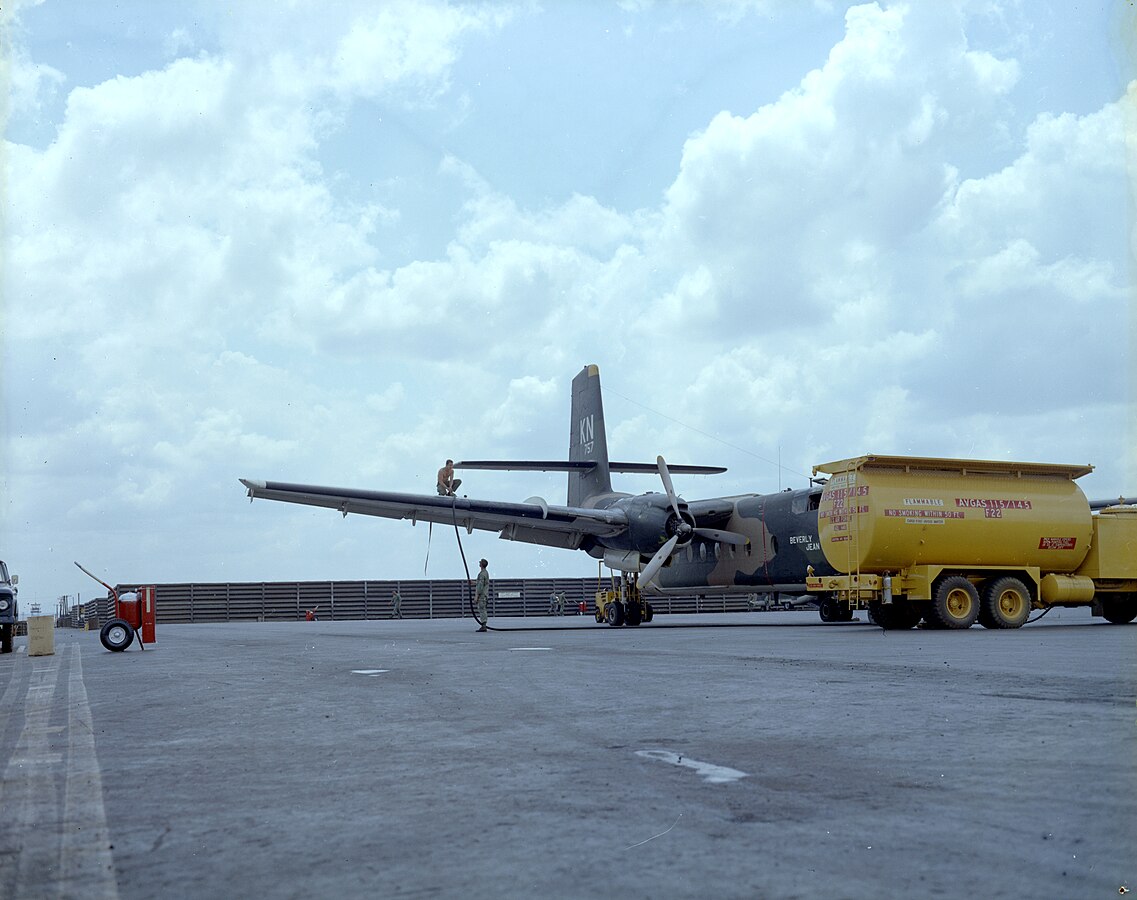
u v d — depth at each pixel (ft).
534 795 13.93
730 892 9.50
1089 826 11.43
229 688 30.40
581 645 51.19
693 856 10.71
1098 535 65.36
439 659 41.14
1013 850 10.56
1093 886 9.37
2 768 17.33
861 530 61.52
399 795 14.17
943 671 30.22
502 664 37.50
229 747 18.83
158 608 170.91
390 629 88.79
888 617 66.13
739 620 109.40
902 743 17.15
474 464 89.76
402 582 178.60
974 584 63.98
